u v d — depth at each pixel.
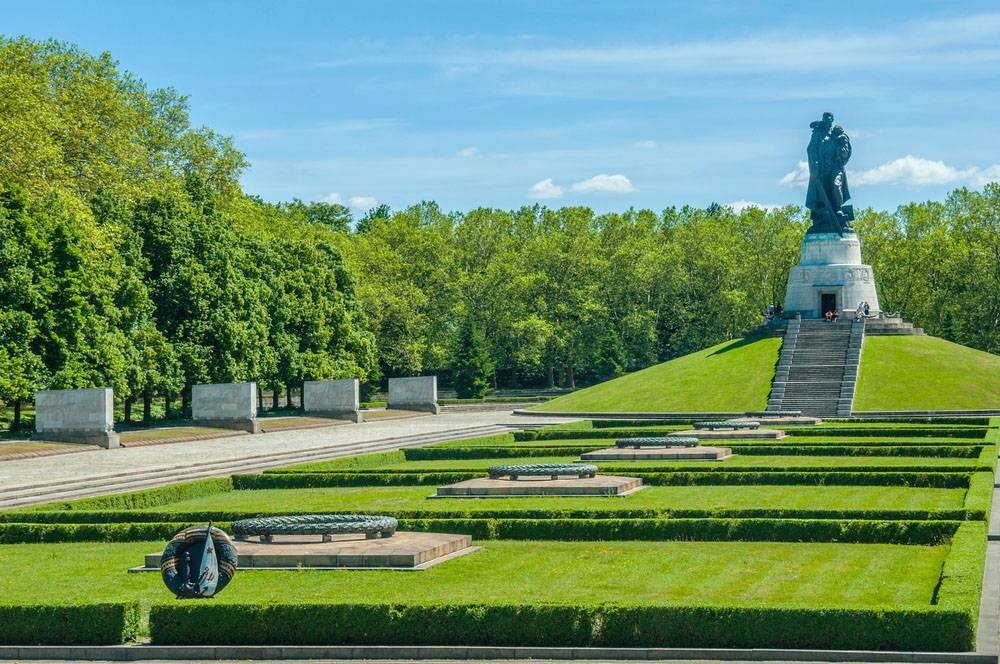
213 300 116.75
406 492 63.72
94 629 33.34
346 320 146.62
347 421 126.06
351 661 32.25
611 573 40.69
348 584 38.91
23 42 122.38
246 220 154.50
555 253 190.00
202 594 34.72
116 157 123.44
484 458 82.94
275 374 132.88
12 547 48.88
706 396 129.25
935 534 45.88
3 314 91.75
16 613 33.47
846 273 145.50
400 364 173.00
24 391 92.31
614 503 55.38
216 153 152.00
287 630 32.91
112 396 93.44
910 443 80.56
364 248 184.25
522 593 37.38
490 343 186.12
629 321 185.88
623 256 189.62
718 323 190.75
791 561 42.66
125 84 149.00
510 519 48.81
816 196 148.25
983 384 126.56
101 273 101.81
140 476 71.62
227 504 59.53
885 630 31.05
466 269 197.75
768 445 81.19
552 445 88.12
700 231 195.38
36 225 95.62
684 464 72.69
